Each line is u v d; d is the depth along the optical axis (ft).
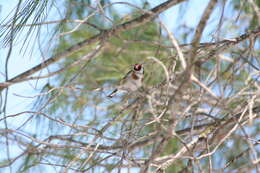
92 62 27.14
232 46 23.24
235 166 25.57
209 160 20.12
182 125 27.86
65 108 25.82
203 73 27.71
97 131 23.36
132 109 25.05
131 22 24.30
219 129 21.83
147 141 23.40
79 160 24.08
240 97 24.40
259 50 25.84
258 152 27.53
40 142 20.58
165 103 21.83
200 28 18.84
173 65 23.48
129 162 20.92
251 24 26.09
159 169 22.31
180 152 21.85
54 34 23.59
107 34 22.29
